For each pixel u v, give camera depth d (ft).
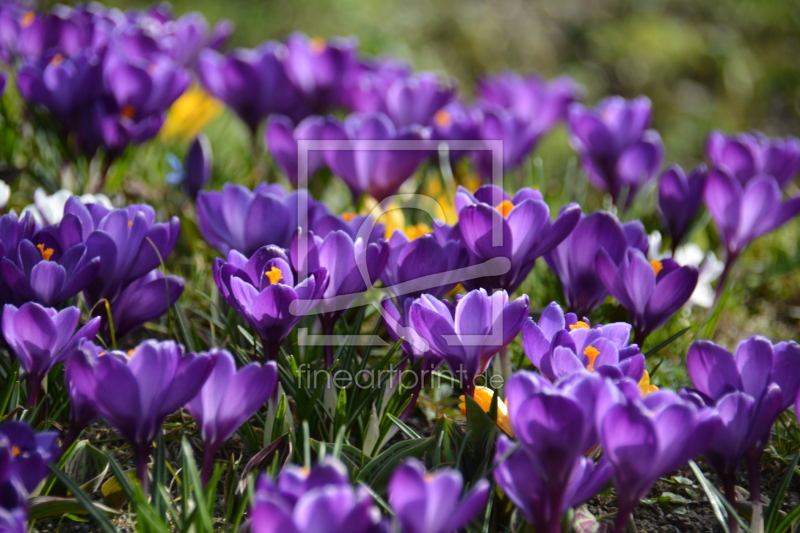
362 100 4.61
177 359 3.13
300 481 2.97
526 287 4.04
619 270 3.49
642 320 3.46
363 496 2.94
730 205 3.84
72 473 3.26
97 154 4.30
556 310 3.29
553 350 3.21
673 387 3.74
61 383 3.49
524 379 3.05
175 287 3.52
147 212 3.52
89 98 4.10
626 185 4.35
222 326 3.66
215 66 4.42
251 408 3.18
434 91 4.54
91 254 3.41
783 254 4.44
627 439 3.03
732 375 3.25
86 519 3.29
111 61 4.17
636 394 3.11
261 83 4.42
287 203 3.61
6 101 4.78
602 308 3.77
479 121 4.28
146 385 3.11
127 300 3.49
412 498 2.95
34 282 3.34
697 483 3.48
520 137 4.32
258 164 4.89
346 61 4.59
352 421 3.40
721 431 3.17
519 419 3.03
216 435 3.19
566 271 3.56
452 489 2.95
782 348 3.25
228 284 3.30
